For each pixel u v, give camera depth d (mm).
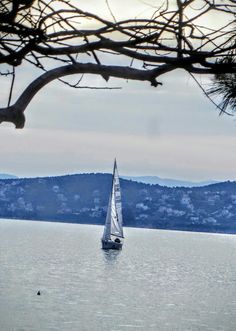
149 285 167125
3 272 179375
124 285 163750
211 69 5594
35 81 5391
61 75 5500
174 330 100812
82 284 160875
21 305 117625
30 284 154000
